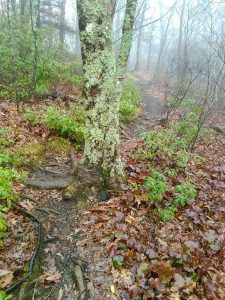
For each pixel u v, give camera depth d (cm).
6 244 373
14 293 311
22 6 1412
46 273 340
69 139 683
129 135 883
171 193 496
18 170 533
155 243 390
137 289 319
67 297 315
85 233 403
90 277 338
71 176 508
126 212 441
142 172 548
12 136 625
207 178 600
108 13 411
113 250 367
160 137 700
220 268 366
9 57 893
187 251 375
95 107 442
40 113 786
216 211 488
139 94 1534
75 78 1134
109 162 470
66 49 1358
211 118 1141
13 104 839
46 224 416
